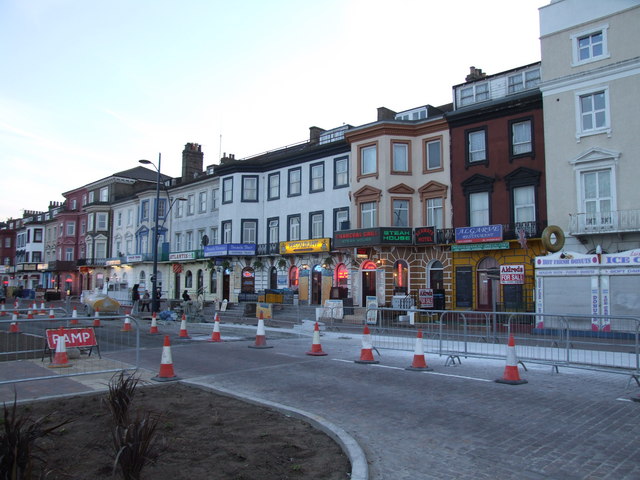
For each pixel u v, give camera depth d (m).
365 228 28.80
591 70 22.67
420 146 29.62
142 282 51.44
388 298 28.42
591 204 22.48
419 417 7.02
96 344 11.65
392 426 6.56
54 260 69.94
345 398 8.20
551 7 24.23
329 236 33.53
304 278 34.28
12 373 9.83
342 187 33.09
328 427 6.00
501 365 11.79
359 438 6.05
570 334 11.29
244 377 10.09
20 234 81.75
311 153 35.06
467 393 8.59
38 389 8.44
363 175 30.52
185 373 10.59
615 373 9.93
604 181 22.25
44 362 11.12
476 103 27.39
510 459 5.34
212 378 9.96
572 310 19.64
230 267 39.31
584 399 8.19
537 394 8.54
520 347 12.16
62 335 10.88
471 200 27.34
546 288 20.36
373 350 14.55
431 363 12.05
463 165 27.64
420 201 29.30
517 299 24.59
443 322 13.59
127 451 3.67
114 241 57.75
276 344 16.05
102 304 26.22
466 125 27.73
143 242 51.72
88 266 58.31
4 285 77.00
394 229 28.17
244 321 26.25
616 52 22.17
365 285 30.36
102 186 61.16
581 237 22.25
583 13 23.22
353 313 21.45
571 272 19.80
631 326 12.80
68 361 11.27
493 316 12.66
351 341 17.16
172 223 48.31
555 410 7.43
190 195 46.47
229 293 39.41
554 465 5.16
